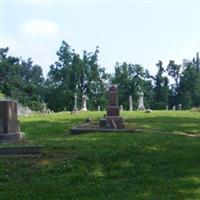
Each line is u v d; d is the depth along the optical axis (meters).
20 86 109.62
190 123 29.25
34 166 14.16
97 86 113.31
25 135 22.22
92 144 17.55
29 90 109.94
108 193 11.62
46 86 114.44
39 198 11.34
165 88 119.75
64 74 110.94
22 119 36.78
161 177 12.91
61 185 12.32
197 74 121.25
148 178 12.77
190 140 18.91
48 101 110.25
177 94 120.94
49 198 11.34
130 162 14.36
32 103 100.69
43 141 19.20
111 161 14.46
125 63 117.94
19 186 12.30
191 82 119.88
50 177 13.08
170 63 120.56
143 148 16.39
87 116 40.78
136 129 24.73
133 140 18.62
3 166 14.20
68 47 112.38
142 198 11.12
